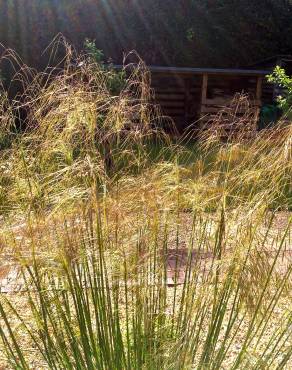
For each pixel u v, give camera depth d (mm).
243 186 2125
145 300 2008
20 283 2172
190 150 2285
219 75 12039
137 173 2084
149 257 2037
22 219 1970
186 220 2158
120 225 1976
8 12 12023
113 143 2037
